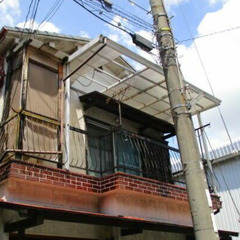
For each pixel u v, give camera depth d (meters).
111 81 10.37
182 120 5.32
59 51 7.72
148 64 7.66
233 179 13.27
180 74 5.73
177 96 5.50
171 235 8.42
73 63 7.96
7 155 6.42
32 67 7.30
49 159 6.80
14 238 5.90
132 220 6.01
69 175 6.66
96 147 8.59
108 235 7.14
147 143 8.64
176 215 8.11
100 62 8.04
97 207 7.06
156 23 6.26
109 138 8.87
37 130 6.74
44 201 6.19
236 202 12.95
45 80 7.41
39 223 4.96
